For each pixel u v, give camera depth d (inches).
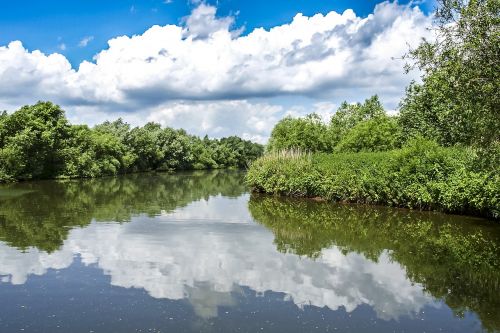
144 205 844.6
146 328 261.7
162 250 454.9
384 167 830.5
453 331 264.5
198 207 824.3
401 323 275.6
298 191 995.9
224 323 270.8
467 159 695.7
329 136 1700.3
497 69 384.5
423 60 425.7
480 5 389.7
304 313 289.0
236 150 3949.3
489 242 508.1
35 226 583.8
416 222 650.8
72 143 1790.1
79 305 297.7
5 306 295.0
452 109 494.9
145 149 2461.9
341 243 501.4
